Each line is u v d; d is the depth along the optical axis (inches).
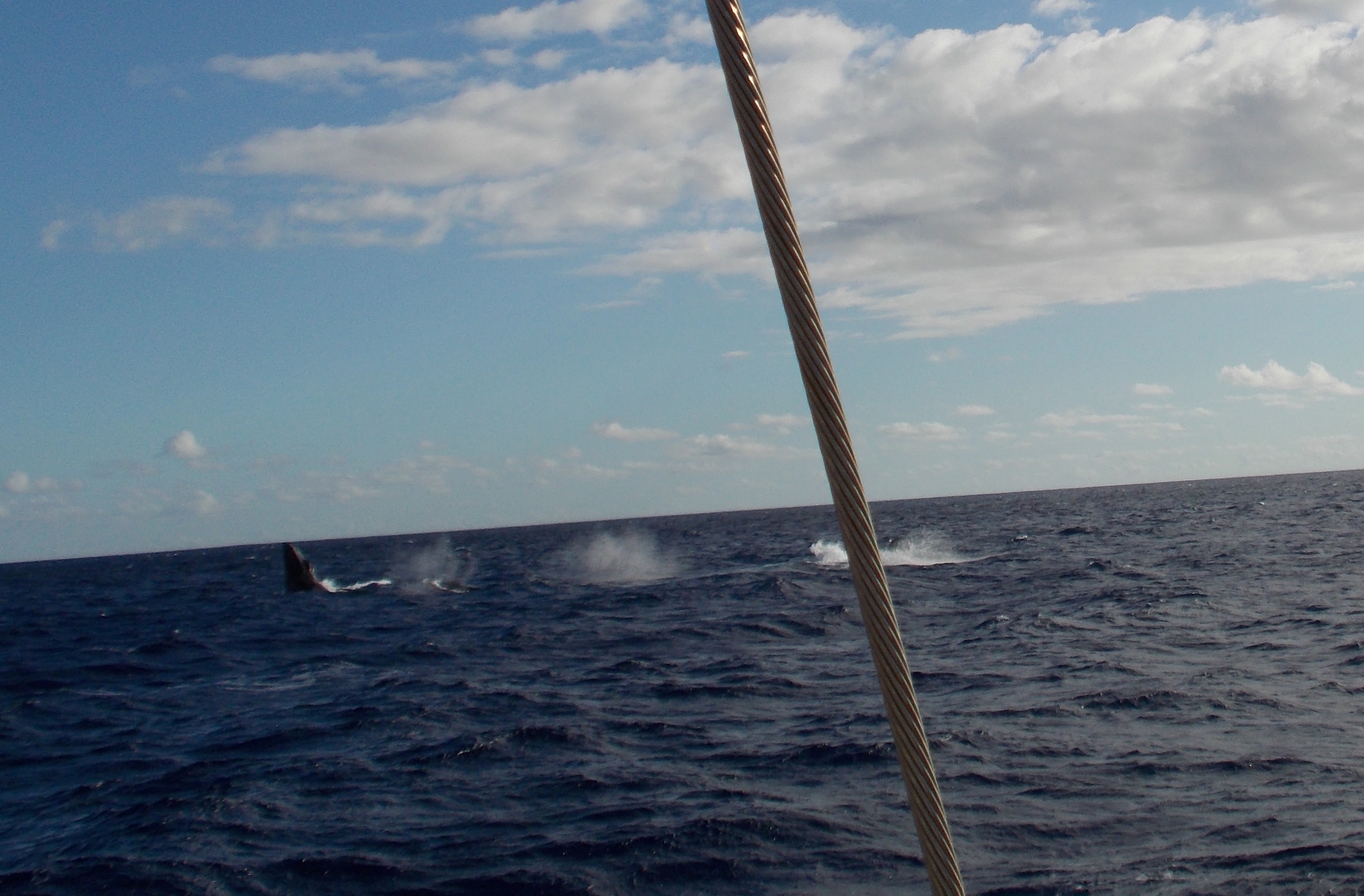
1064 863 368.2
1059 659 821.9
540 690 802.2
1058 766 495.5
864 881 367.2
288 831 457.4
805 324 89.4
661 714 686.5
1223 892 331.3
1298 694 631.2
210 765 598.2
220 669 1032.8
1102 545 2214.6
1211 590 1237.1
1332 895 323.0
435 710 722.2
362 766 569.6
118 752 658.8
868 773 508.1
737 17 90.6
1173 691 652.7
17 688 965.2
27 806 545.0
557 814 462.9
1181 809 418.9
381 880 390.9
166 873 409.4
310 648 1168.8
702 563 2444.6
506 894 369.7
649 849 404.5
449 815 471.2
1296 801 419.2
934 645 956.6
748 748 576.1
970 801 447.5
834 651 962.1
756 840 410.6
